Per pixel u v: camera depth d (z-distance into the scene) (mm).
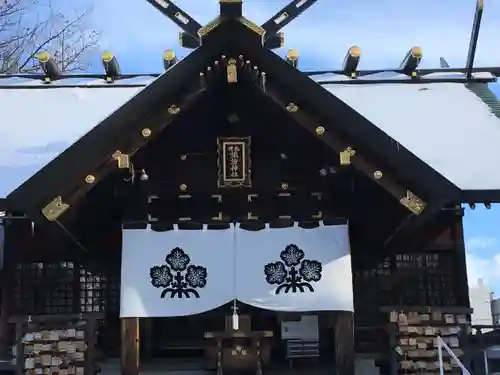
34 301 10305
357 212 9508
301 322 10930
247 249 8875
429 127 11297
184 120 9312
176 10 8594
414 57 12945
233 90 9086
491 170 9742
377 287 10539
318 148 9391
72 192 8289
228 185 9203
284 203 9453
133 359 8523
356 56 13062
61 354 9328
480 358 9883
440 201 8242
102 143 8156
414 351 9539
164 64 12688
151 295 8695
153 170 9414
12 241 10453
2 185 9273
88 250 10312
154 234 8898
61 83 13328
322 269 8812
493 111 11883
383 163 8469
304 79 8375
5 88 13070
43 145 10836
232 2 8156
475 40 12906
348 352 8641
